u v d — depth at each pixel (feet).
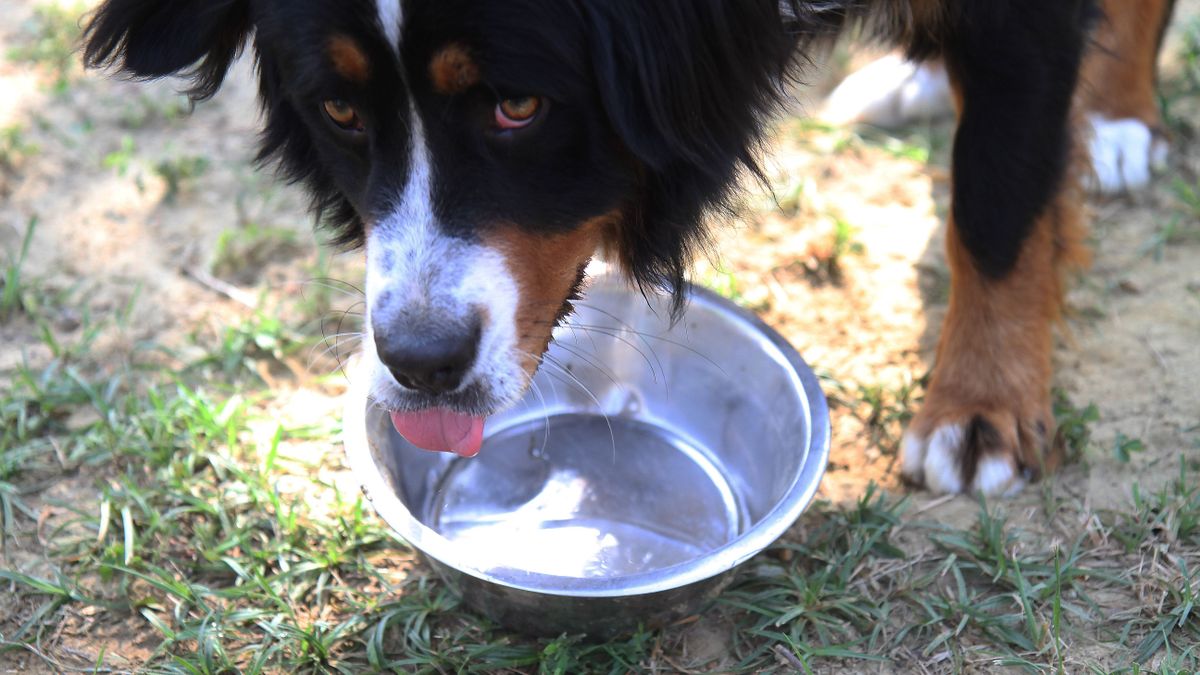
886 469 4.20
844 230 4.78
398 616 3.87
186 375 4.57
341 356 4.59
